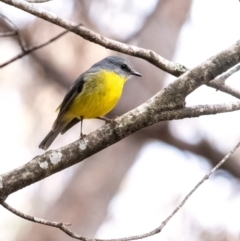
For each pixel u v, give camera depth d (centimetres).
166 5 1481
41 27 1530
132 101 1410
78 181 1488
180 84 725
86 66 1568
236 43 750
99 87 947
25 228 1567
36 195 1563
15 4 751
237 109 757
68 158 672
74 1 1488
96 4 1489
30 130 1761
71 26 795
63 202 1470
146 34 1438
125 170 1505
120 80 984
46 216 1460
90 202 1461
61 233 1419
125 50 844
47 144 976
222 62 739
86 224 1439
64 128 999
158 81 1428
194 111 729
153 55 863
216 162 1505
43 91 1708
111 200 1477
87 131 1648
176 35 1455
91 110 957
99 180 1488
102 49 1577
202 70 733
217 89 891
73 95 955
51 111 1719
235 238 1397
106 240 634
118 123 698
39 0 787
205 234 1419
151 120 711
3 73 1719
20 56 835
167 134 1504
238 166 1488
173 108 720
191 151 1518
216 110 747
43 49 1540
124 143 1526
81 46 1580
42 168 658
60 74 1559
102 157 1511
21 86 1727
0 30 1460
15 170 654
